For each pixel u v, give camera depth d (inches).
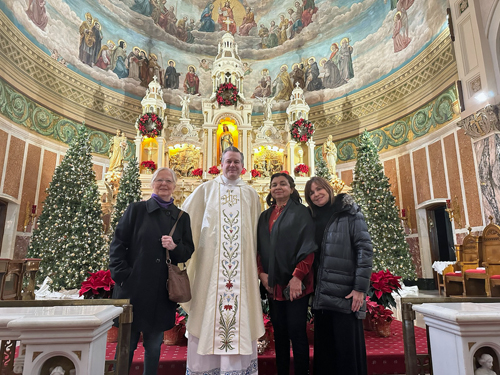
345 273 104.0
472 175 344.2
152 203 107.6
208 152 441.4
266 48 631.8
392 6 482.9
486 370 59.4
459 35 341.7
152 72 575.5
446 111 384.5
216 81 481.7
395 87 470.0
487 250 255.8
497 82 303.9
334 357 108.2
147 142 453.7
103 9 518.9
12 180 372.8
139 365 125.7
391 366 130.0
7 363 79.0
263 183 427.2
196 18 634.8
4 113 363.9
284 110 599.8
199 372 98.3
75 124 469.4
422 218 420.8
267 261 108.0
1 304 75.0
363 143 399.5
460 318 58.9
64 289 316.5
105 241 346.6
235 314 100.4
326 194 115.0
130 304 89.2
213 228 109.4
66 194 341.1
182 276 100.8
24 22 396.8
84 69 485.4
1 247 364.8
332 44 570.3
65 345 57.4
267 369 130.3
